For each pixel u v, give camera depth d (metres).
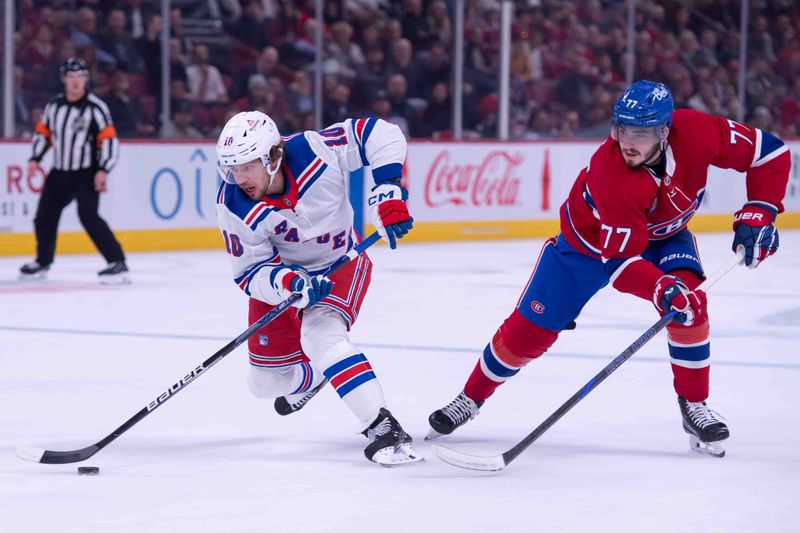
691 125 7.69
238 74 25.03
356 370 7.89
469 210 26.00
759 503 6.96
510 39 27.42
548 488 7.29
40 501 6.95
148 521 6.53
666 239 8.16
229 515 6.66
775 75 30.75
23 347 12.70
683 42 29.67
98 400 10.05
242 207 7.75
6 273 19.55
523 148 26.61
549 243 8.37
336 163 7.96
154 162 22.91
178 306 15.97
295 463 7.93
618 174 7.48
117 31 23.56
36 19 22.92
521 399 10.14
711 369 11.55
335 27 26.06
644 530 6.41
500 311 15.62
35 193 22.00
